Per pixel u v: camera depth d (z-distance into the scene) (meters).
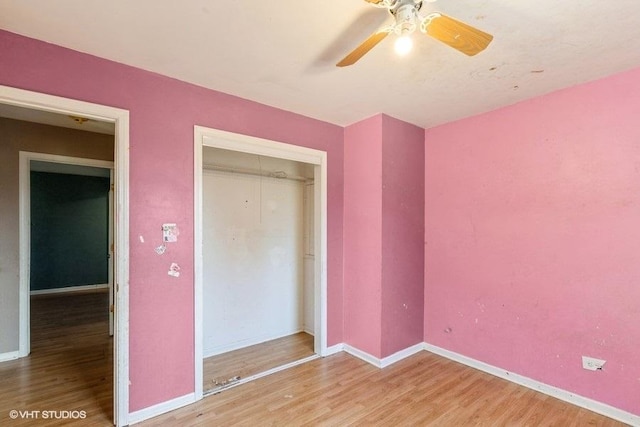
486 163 2.98
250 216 3.61
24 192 3.25
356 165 3.31
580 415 2.25
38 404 2.35
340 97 2.71
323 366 3.02
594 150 2.34
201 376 2.44
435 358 3.21
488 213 2.95
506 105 2.83
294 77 2.35
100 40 1.90
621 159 2.22
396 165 3.19
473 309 3.04
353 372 2.90
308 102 2.81
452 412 2.28
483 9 1.60
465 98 2.70
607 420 2.20
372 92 2.60
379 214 3.06
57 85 1.94
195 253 2.43
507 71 2.24
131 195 2.17
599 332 2.29
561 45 1.91
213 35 1.85
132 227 2.17
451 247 3.23
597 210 2.32
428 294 3.43
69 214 6.58
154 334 2.24
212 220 3.34
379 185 3.06
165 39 1.89
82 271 6.69
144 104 2.24
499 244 2.86
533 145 2.66
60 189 6.51
